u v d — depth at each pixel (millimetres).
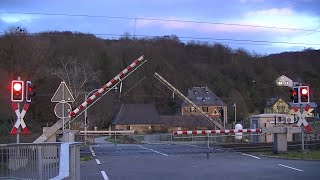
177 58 102062
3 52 76625
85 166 17844
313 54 90312
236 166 17422
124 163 18969
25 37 80062
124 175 14805
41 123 75312
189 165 17938
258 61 111250
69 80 73625
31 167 10094
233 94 108062
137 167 17328
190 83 106875
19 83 17406
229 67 111688
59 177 5098
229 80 110750
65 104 19172
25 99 17750
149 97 106562
